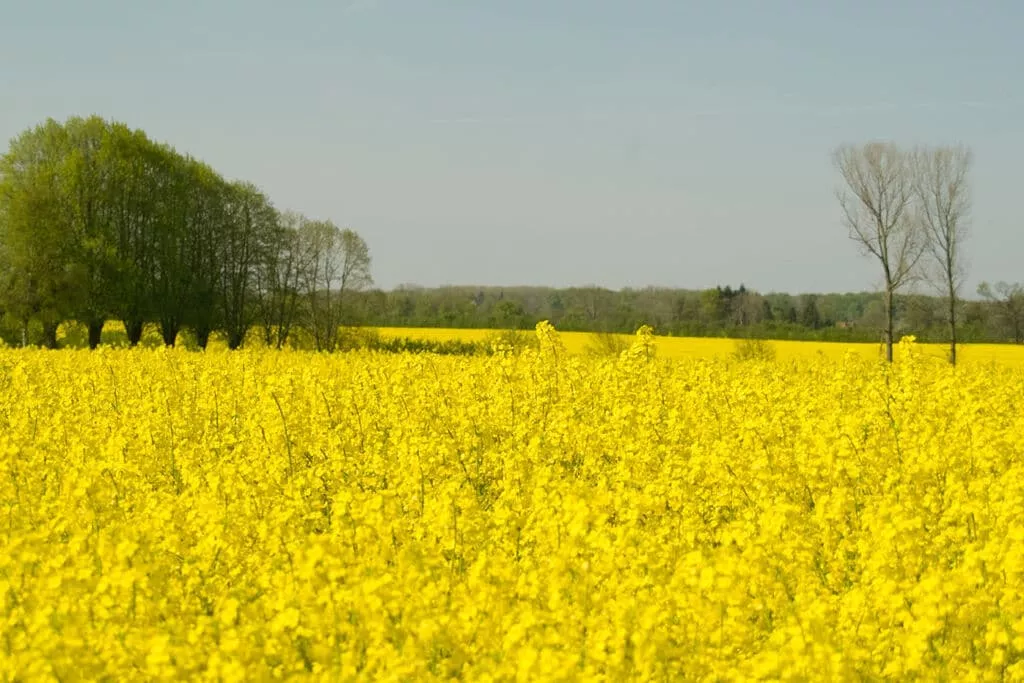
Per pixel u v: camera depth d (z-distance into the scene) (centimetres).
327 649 573
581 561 728
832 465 1055
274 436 1309
